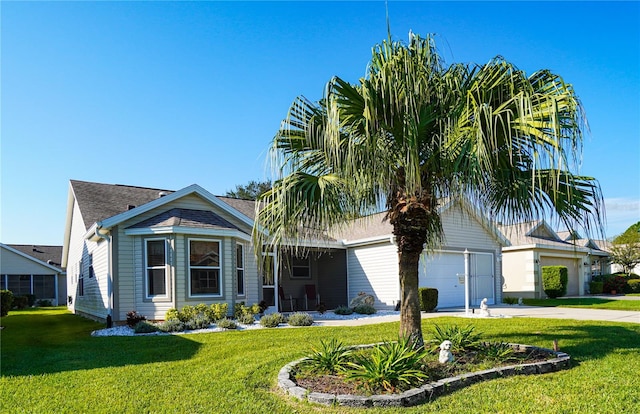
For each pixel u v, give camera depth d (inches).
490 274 747.4
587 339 313.6
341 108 204.4
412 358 203.5
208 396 199.5
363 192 233.8
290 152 232.2
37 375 252.2
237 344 336.2
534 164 194.9
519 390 188.2
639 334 335.6
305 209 216.4
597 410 163.6
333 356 229.5
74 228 831.7
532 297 838.5
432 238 291.9
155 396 202.5
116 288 487.8
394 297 623.2
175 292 480.1
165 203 528.4
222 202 568.1
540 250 866.8
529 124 196.2
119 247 496.1
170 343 350.3
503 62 207.9
